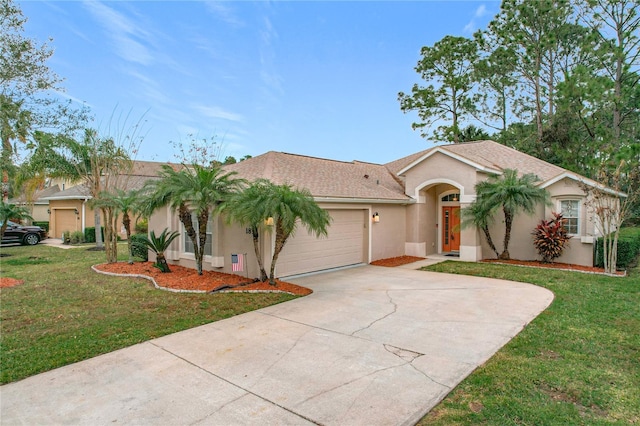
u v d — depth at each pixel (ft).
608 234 41.01
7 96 63.67
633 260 47.62
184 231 43.83
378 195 48.78
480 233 50.98
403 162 71.10
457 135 104.32
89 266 45.83
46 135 63.72
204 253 40.60
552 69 85.46
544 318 23.63
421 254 54.44
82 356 18.29
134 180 89.81
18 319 24.08
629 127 78.23
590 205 42.04
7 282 35.37
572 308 25.84
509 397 13.92
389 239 51.96
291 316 24.72
